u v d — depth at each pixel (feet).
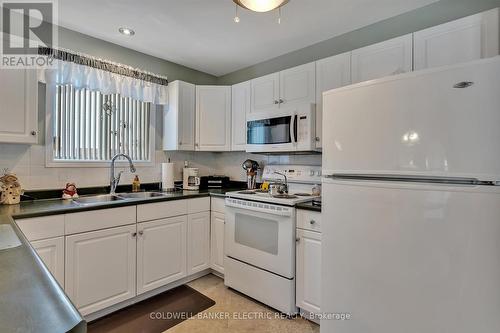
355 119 4.77
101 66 7.95
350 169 4.84
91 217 6.19
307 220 6.47
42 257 5.49
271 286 7.00
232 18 7.12
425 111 3.96
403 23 6.97
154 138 9.65
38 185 7.13
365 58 6.84
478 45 5.31
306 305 6.47
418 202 4.04
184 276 8.14
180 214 8.04
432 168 3.90
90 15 6.95
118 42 8.48
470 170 3.59
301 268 6.56
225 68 10.81
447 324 3.79
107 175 8.43
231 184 11.09
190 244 8.32
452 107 3.72
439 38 5.80
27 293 2.09
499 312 3.43
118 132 8.75
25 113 6.21
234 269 7.95
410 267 4.11
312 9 6.73
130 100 9.05
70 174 7.70
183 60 9.98
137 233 7.02
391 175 4.32
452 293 3.75
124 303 6.98
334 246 5.07
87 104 8.07
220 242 8.58
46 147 7.25
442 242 3.84
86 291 6.12
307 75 7.91
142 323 6.38
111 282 6.53
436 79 3.86
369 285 4.56
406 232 4.16
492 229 3.47
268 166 9.75
